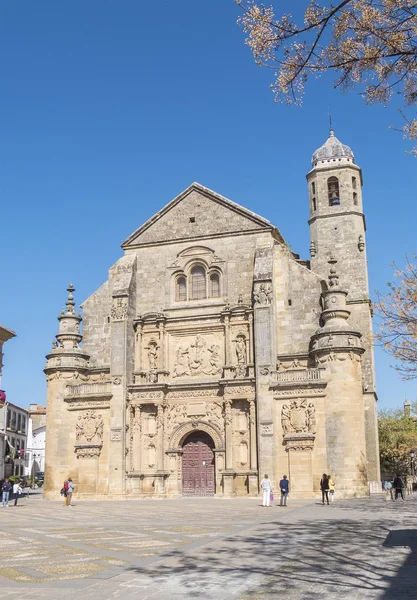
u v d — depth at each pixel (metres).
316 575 16.27
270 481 46.31
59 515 38.34
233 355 55.81
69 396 57.69
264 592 14.45
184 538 24.62
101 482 55.38
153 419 56.69
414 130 17.78
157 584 15.55
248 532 26.05
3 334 61.88
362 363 59.16
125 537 25.44
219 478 53.81
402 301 29.50
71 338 59.78
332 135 68.25
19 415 109.12
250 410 53.34
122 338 57.53
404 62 15.76
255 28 14.87
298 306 55.03
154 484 55.00
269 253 56.00
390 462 93.81
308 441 50.25
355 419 50.31
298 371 51.91
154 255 60.59
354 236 63.38
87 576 16.80
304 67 15.44
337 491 48.78
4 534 27.55
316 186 65.56
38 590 15.09
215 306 57.28
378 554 19.27
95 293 61.75
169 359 57.97
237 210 58.53
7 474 76.19
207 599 13.87
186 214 60.31
